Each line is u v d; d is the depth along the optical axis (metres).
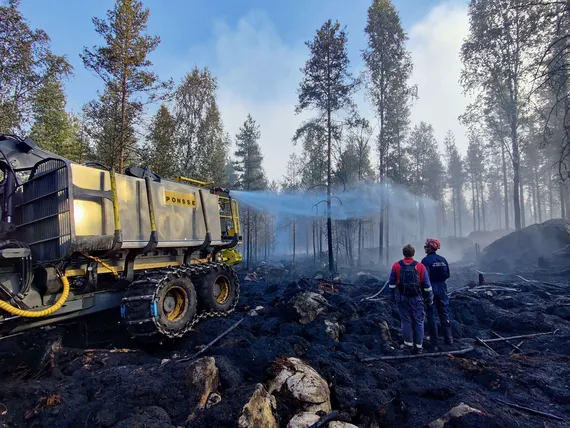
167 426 2.99
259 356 4.56
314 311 6.62
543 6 8.83
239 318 6.96
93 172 4.89
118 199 5.20
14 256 4.09
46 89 13.03
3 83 11.52
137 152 14.75
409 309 5.40
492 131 24.62
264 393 3.37
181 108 20.53
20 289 4.20
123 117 12.95
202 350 4.95
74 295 4.89
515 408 3.53
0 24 10.84
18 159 5.28
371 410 3.67
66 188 4.52
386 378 4.27
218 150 21.64
